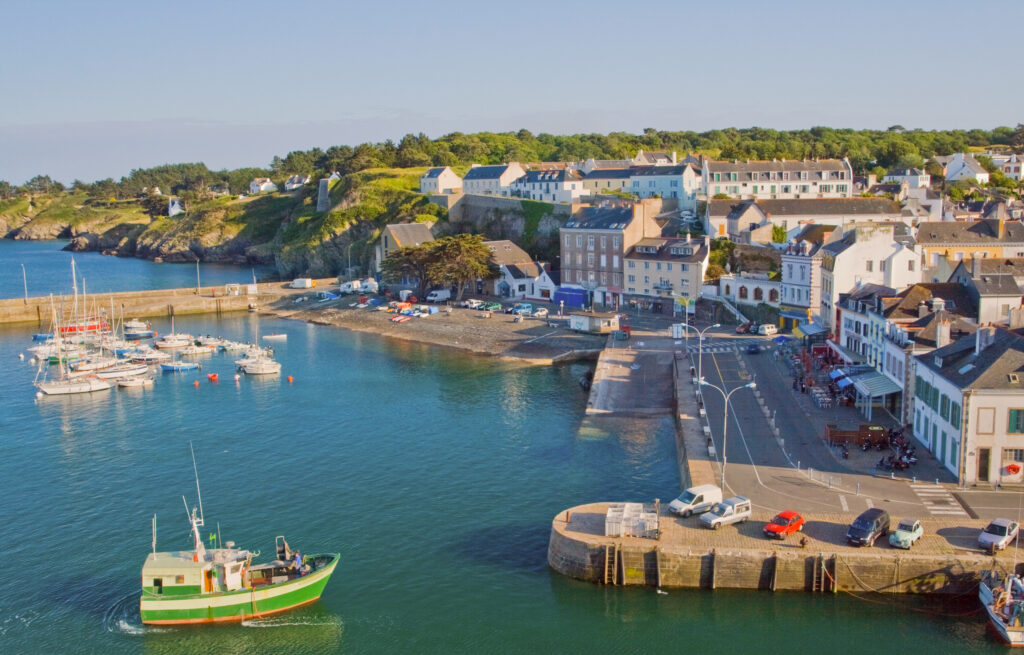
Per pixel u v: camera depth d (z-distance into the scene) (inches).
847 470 2817.4
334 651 2112.5
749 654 2044.8
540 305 6973.4
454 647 2110.0
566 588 2342.5
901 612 2164.1
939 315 3275.1
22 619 2292.1
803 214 6560.0
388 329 6476.4
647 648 2078.0
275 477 3267.7
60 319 7017.7
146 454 3604.8
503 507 2893.7
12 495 3154.5
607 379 4397.1
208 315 7706.7
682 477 3021.7
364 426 3912.4
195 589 2274.9
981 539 2226.9
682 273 6053.2
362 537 2694.4
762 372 4254.4
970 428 2618.1
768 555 2235.5
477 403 4259.4
